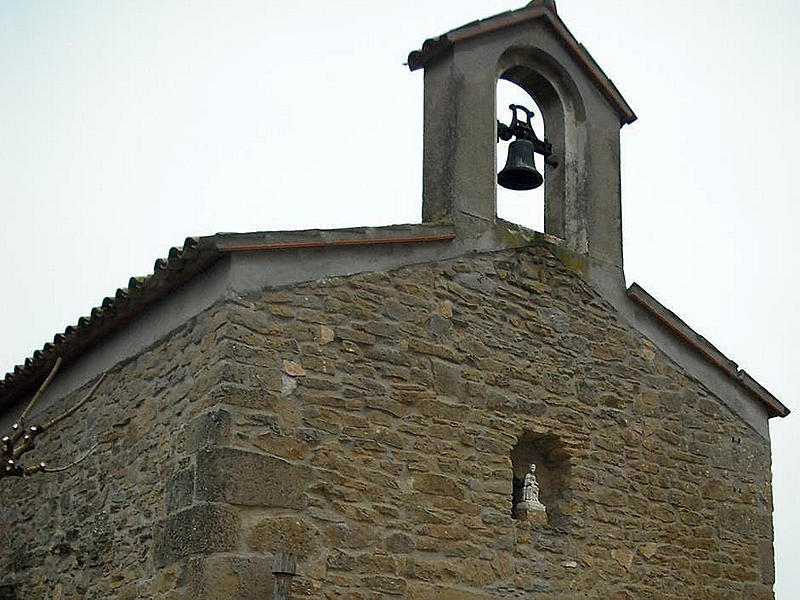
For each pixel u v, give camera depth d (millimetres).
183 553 7461
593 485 9312
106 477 8852
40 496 9859
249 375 7785
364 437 8148
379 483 8125
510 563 8609
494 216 9406
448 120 9383
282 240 8117
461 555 8367
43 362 9875
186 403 7996
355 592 7793
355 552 7875
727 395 10508
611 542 9258
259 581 7402
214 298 8016
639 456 9688
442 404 8625
